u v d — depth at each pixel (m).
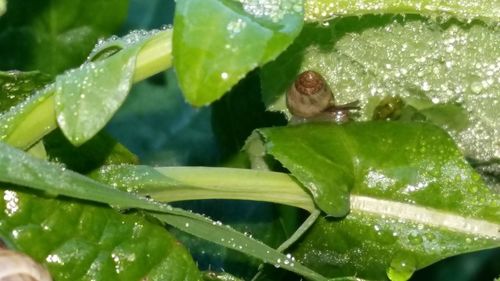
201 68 0.14
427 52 0.19
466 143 0.20
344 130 0.18
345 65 0.20
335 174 0.18
